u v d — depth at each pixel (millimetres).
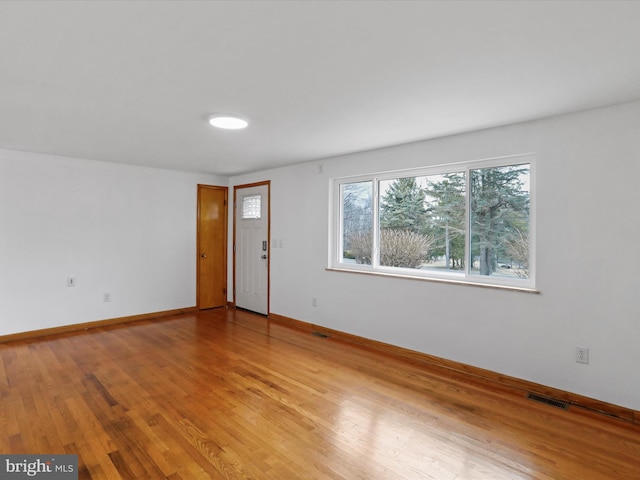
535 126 2930
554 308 2852
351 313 4312
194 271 5762
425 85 2242
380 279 4004
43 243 4434
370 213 4250
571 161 2760
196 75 2109
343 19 1539
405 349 3779
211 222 5941
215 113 2779
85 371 3311
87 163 4738
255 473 1953
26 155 4297
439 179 3668
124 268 5066
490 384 3104
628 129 2533
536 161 2928
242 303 5953
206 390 2945
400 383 3113
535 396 2879
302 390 2965
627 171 2541
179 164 5016
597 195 2656
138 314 5211
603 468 2012
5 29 1614
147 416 2527
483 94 2387
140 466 2000
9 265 4215
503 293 3107
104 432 2324
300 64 1966
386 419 2520
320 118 2887
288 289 5125
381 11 1478
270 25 1587
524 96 2418
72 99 2492
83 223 4723
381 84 2232
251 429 2379
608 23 1557
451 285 3430
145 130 3270
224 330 4723
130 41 1729
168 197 5473
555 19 1530
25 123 3061
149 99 2492
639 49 1778
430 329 3588
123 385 3023
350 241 4469
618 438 2301
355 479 1915
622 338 2568
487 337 3207
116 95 2418
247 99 2488
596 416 2574
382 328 3990
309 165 4801
